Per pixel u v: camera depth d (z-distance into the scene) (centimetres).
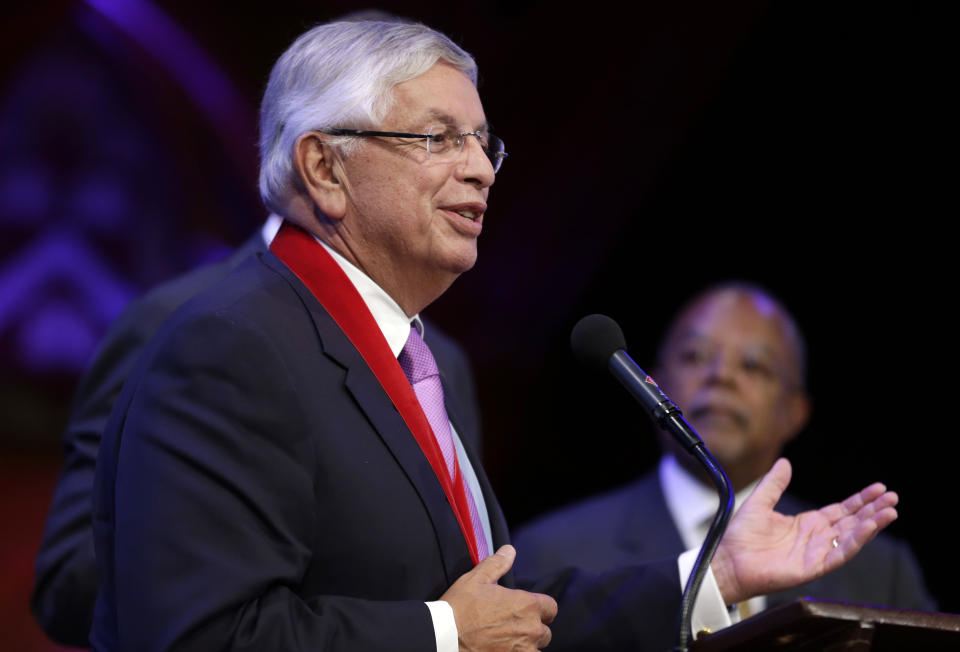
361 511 571
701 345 1154
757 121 2458
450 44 677
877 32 2294
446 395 727
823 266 2425
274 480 551
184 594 514
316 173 650
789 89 2409
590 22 2427
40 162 2416
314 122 646
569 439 2555
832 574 1117
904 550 1170
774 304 1197
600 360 650
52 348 2392
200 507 534
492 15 2428
